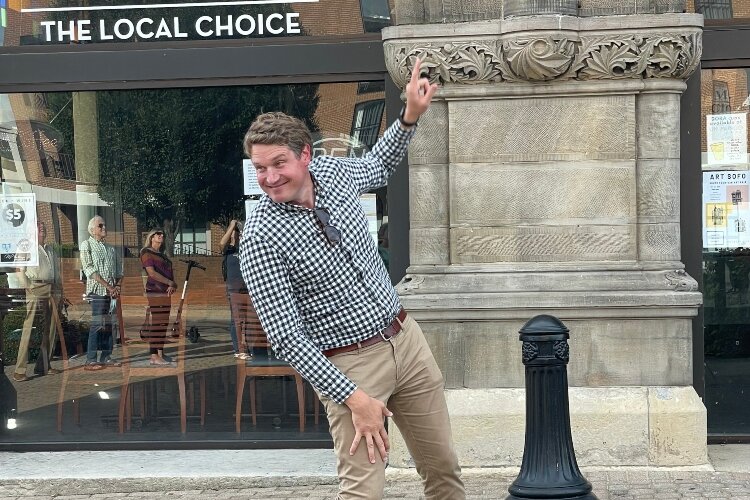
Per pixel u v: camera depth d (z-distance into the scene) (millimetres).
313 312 3805
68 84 6699
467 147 6113
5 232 6934
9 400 6938
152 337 6852
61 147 6852
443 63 6023
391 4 6430
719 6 6363
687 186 6312
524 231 6109
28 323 6965
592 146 6055
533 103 6070
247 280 3723
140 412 6859
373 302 3848
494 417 6043
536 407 4215
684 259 6336
